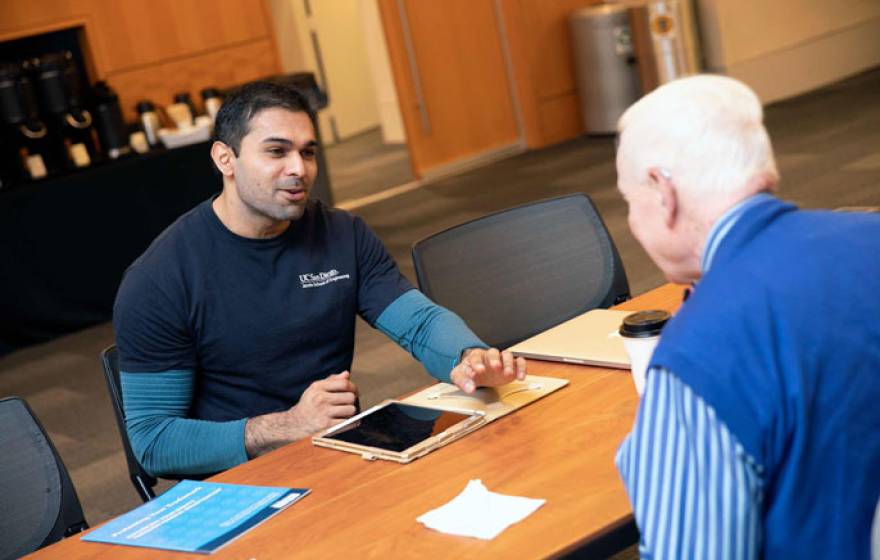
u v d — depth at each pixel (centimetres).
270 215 237
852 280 128
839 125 764
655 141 135
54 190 622
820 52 932
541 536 152
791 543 125
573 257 289
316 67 1102
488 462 182
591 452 177
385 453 191
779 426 123
